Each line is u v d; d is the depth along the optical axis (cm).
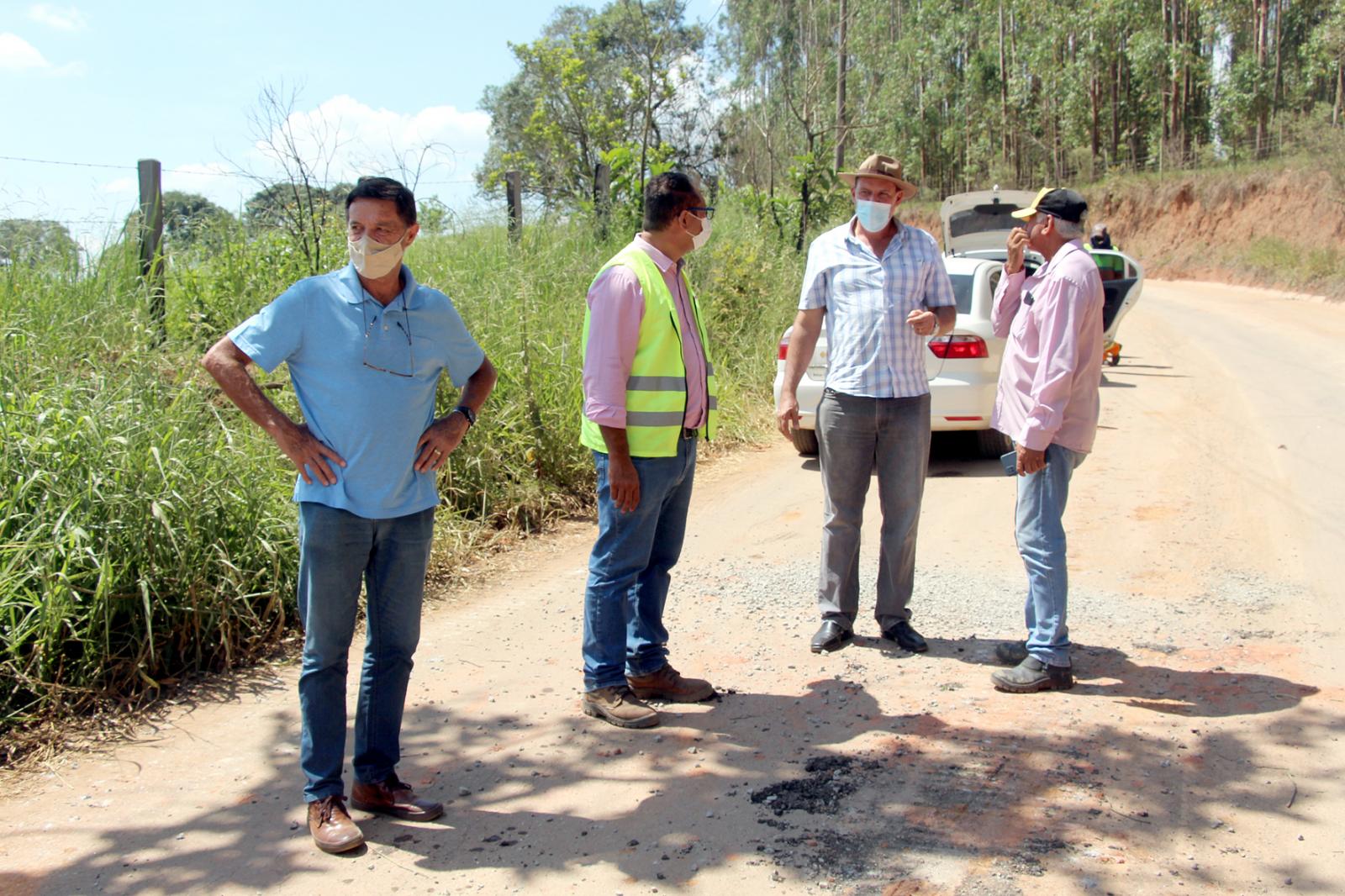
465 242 939
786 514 707
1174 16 4609
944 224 1552
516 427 723
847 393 450
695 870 293
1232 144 4444
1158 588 525
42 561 408
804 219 1619
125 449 457
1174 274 3816
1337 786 326
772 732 382
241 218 751
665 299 385
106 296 615
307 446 295
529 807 333
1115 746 359
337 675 312
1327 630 461
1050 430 396
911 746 364
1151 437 902
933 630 487
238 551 487
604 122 1661
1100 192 4559
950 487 773
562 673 447
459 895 284
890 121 5422
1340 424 917
